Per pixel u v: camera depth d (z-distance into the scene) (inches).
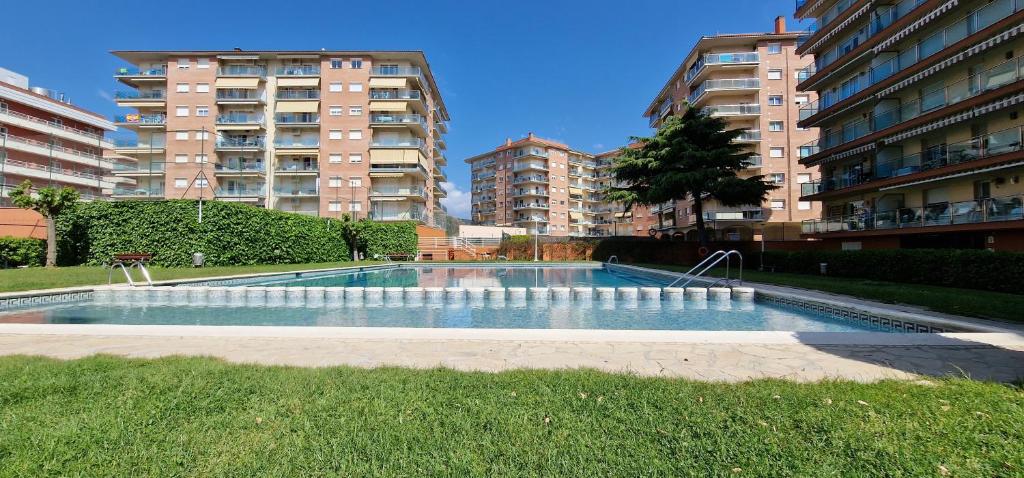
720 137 963.3
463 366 156.0
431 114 2011.6
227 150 1713.8
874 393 121.9
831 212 1058.7
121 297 439.2
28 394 120.9
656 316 362.9
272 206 1750.7
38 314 361.4
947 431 97.7
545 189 2933.1
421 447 91.8
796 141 1467.8
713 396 119.1
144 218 708.0
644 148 1055.0
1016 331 213.5
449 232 2111.2
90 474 82.7
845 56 953.5
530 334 206.5
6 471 82.8
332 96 1742.1
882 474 81.7
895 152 871.7
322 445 92.7
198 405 113.0
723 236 1418.6
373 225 1288.1
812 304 370.6
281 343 194.2
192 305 426.6
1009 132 629.9
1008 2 646.5
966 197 736.3
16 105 1624.0
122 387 127.0
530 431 98.2
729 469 83.4
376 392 123.0
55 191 673.0
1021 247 634.8
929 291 402.6
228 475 82.5
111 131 1980.8
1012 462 84.9
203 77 1721.2
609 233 2847.0
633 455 88.3
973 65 714.2
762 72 1485.0
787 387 127.3
